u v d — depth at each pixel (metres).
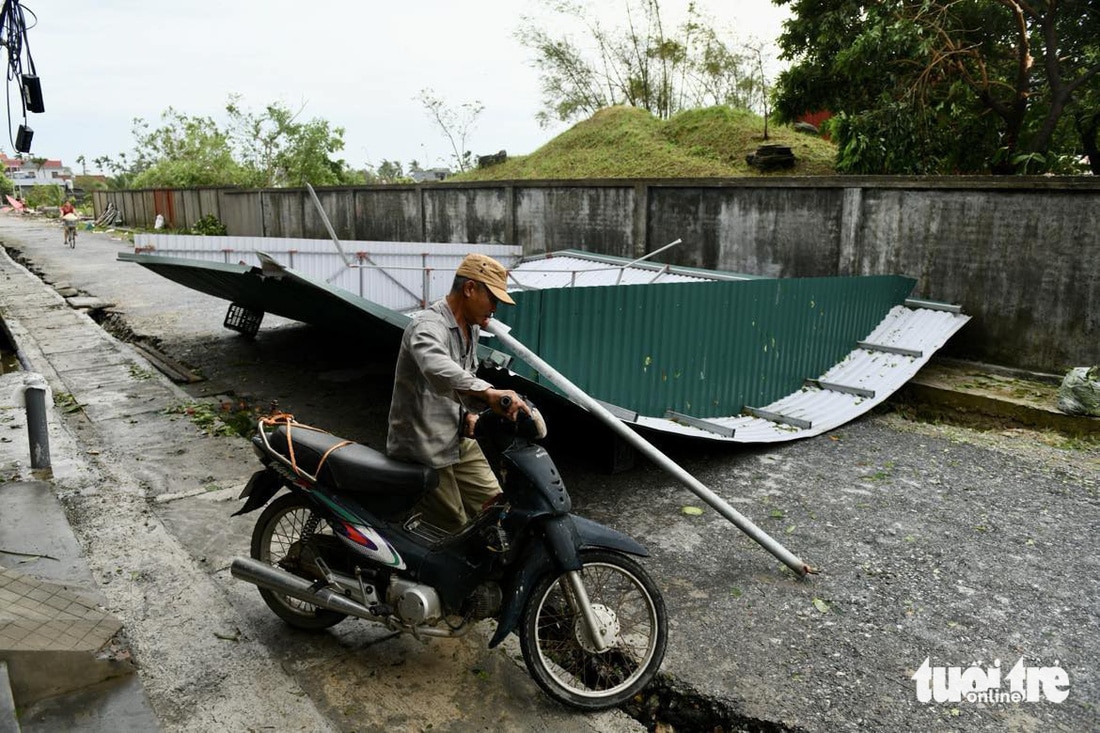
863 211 9.09
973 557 4.33
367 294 11.05
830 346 7.61
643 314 5.60
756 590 3.94
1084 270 7.47
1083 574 4.14
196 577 3.88
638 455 5.80
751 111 18.95
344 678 3.14
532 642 2.90
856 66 11.13
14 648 2.85
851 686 3.18
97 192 42.03
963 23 11.31
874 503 5.07
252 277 6.26
